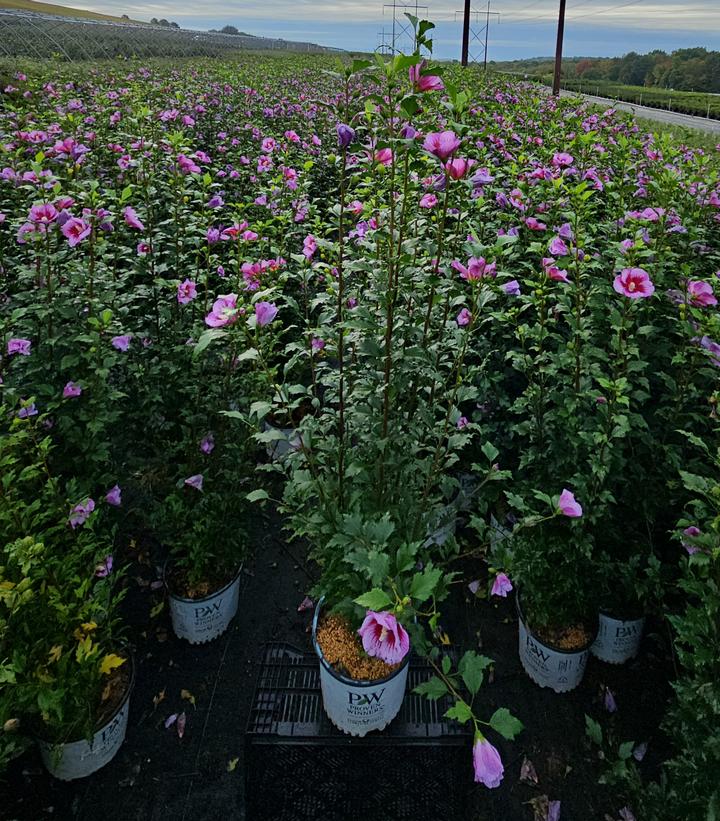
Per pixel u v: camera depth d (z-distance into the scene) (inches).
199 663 124.8
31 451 95.6
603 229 151.4
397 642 65.4
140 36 975.0
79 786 103.2
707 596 78.8
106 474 114.4
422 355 92.3
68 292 125.0
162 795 103.0
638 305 118.8
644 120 673.0
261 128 391.5
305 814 94.9
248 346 121.1
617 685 121.3
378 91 117.8
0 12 731.4
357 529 78.8
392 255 94.1
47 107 358.6
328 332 102.6
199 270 146.7
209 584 124.6
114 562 139.9
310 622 134.0
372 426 100.3
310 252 121.3
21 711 88.4
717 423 111.3
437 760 94.4
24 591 76.2
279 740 94.6
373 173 115.0
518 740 112.5
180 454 138.9
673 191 158.2
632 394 106.3
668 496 113.6
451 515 103.0
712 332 103.0
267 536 155.0
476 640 130.8
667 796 83.9
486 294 95.5
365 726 93.7
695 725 76.9
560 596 114.7
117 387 132.3
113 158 249.0
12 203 179.0
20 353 117.0
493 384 141.9
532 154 236.5
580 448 110.7
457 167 101.2
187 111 399.9
